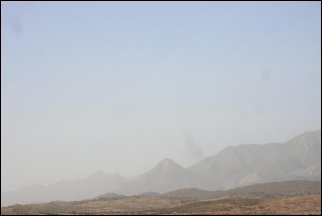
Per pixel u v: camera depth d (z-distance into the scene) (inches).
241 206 4613.7
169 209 4938.5
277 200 4916.3
